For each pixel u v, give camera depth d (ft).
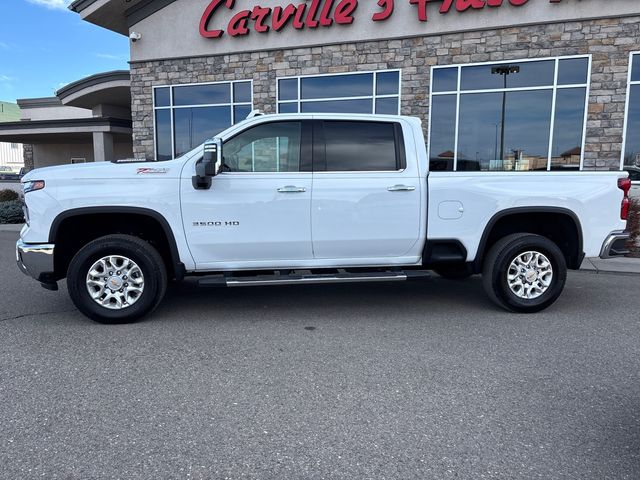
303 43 41.22
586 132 36.27
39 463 8.96
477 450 9.40
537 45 36.35
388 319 17.56
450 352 14.37
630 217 30.60
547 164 37.55
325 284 23.24
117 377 12.56
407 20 38.58
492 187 17.66
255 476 8.63
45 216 16.06
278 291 21.75
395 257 17.88
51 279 16.70
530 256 18.04
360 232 17.28
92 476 8.61
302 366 13.32
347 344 14.99
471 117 38.47
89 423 10.33
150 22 44.83
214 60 43.78
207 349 14.52
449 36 37.96
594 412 10.87
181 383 12.23
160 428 10.16
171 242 16.66
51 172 16.25
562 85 36.29
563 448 9.47
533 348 14.70
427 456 9.21
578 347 14.79
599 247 18.26
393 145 17.56
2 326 16.63
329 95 41.37
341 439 9.78
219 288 22.27
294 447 9.50
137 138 46.52
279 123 17.08
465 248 17.87
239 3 42.45
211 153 15.35
